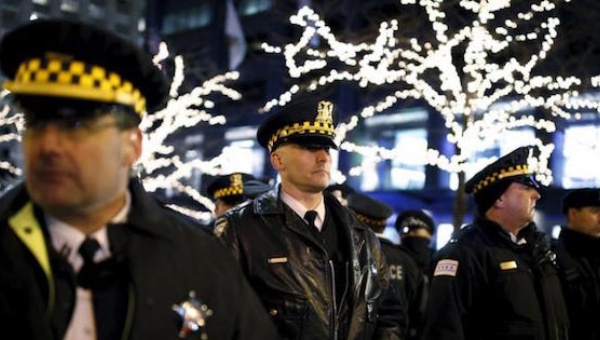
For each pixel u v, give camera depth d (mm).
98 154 1549
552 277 3848
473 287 3727
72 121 1523
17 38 1560
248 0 29938
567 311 4168
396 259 5477
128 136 1658
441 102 9000
